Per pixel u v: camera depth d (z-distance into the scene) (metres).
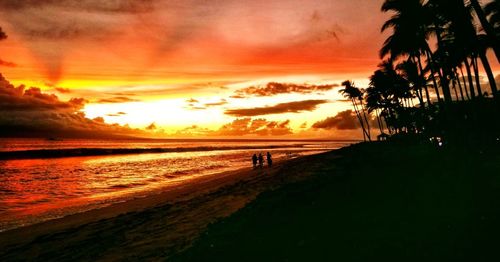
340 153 43.66
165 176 40.31
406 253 5.98
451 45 25.78
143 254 9.31
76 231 14.14
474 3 14.82
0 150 89.75
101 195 26.47
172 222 13.40
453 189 10.32
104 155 86.06
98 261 9.45
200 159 71.44
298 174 23.44
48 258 10.66
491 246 5.82
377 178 14.36
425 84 34.44
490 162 15.44
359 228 7.65
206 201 17.84
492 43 14.52
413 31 27.16
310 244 7.16
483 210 7.71
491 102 32.31
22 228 15.81
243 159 69.56
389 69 51.03
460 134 25.56
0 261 10.96
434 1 21.67
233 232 9.31
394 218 8.02
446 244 6.13
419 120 44.25
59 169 50.53
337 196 11.52
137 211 17.50
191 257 7.84
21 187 32.25
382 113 63.84
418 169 15.86
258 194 17.25
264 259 6.83
